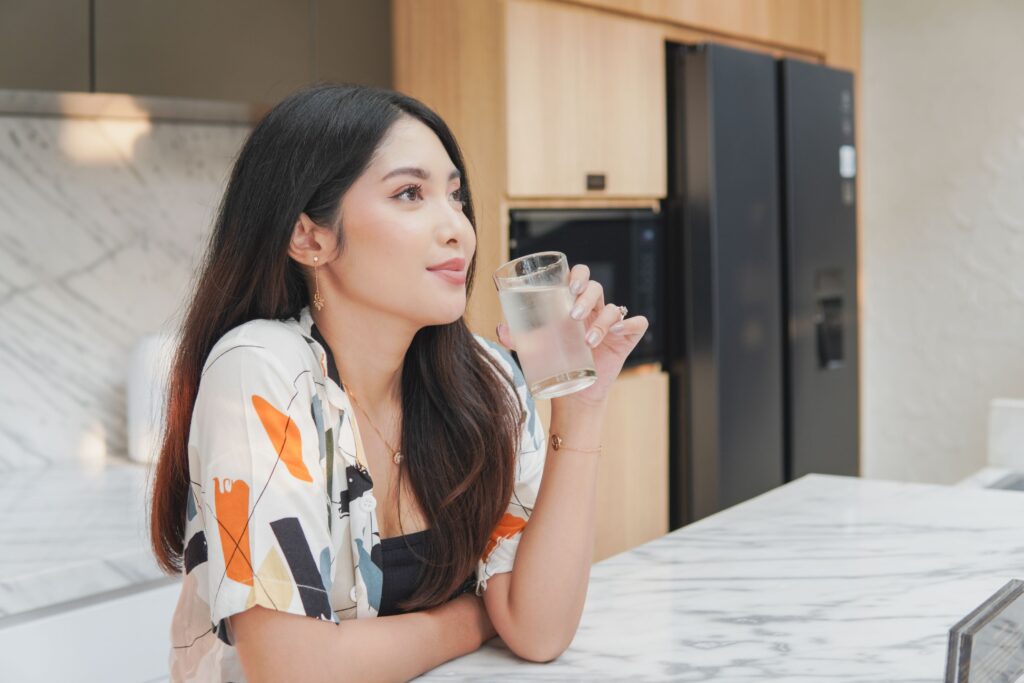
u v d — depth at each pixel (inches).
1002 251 152.6
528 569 42.2
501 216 98.6
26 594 64.0
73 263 93.4
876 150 162.4
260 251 41.8
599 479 107.3
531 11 99.0
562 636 41.5
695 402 116.6
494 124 98.1
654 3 112.3
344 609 42.9
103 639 68.9
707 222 114.7
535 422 49.5
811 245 131.3
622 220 111.3
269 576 37.4
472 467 44.8
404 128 41.6
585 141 105.0
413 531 45.1
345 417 42.4
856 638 41.1
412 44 103.0
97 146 94.0
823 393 134.4
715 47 114.4
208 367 40.7
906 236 160.6
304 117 41.2
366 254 41.2
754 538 56.4
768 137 124.0
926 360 160.2
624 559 53.7
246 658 38.0
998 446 86.2
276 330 41.6
